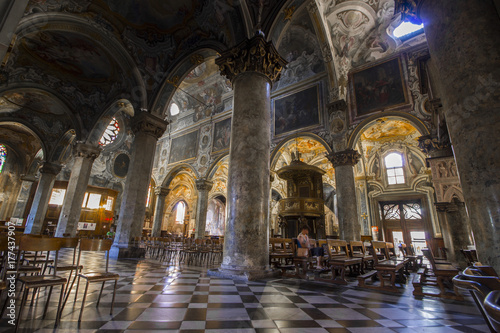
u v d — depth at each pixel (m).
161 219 23.11
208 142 21.64
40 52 13.96
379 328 2.80
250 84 7.29
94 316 2.91
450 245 9.72
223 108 21.88
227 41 9.27
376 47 14.33
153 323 2.74
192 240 11.49
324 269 6.71
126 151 27.12
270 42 7.64
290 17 8.92
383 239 17.33
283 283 5.38
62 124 19.42
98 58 14.02
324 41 13.90
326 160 20.50
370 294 4.66
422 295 4.59
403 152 18.03
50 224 21.77
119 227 11.24
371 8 13.45
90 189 24.34
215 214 34.72
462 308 3.79
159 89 13.12
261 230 6.12
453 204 9.15
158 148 26.36
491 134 2.67
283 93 17.39
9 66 13.63
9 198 23.23
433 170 9.75
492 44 2.89
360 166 18.88
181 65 12.67
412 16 4.37
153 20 11.97
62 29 11.05
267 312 3.28
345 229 12.23
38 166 24.61
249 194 6.23
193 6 10.53
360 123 13.62
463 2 3.19
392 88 13.23
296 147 18.22
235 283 5.18
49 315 2.89
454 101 3.05
